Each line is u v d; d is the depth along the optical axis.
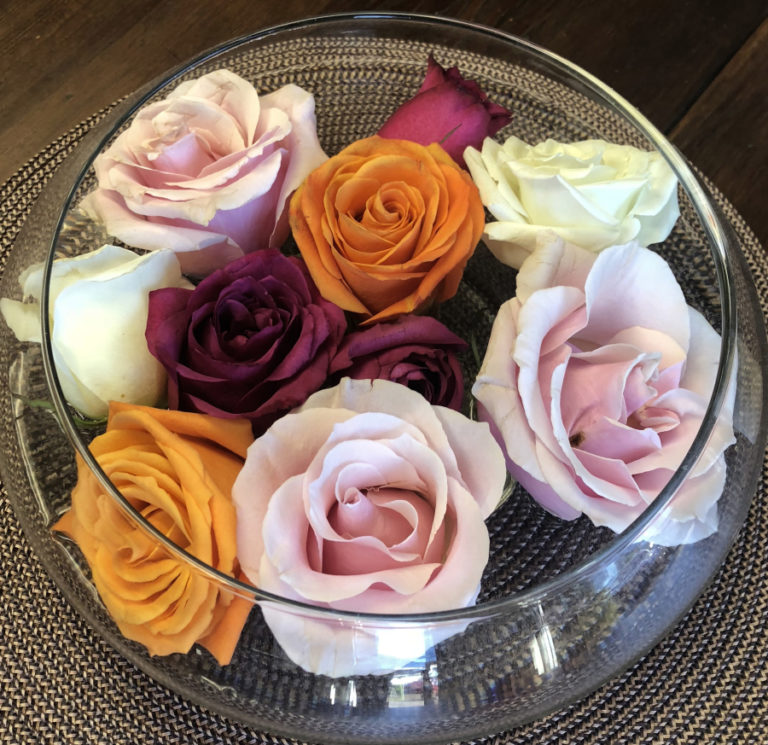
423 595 0.34
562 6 0.68
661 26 0.67
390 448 0.35
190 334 0.35
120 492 0.36
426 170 0.38
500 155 0.41
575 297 0.37
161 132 0.41
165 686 0.45
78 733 0.45
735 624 0.47
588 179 0.40
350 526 0.35
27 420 0.44
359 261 0.38
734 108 0.65
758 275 0.56
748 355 0.43
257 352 0.36
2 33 0.66
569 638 0.38
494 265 0.45
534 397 0.36
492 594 0.40
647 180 0.40
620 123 0.46
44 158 0.58
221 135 0.42
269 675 0.37
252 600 0.34
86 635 0.47
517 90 0.49
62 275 0.40
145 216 0.41
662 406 0.37
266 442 0.35
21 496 0.44
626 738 0.45
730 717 0.45
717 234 0.43
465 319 0.44
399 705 0.38
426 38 0.49
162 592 0.36
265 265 0.37
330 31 0.48
